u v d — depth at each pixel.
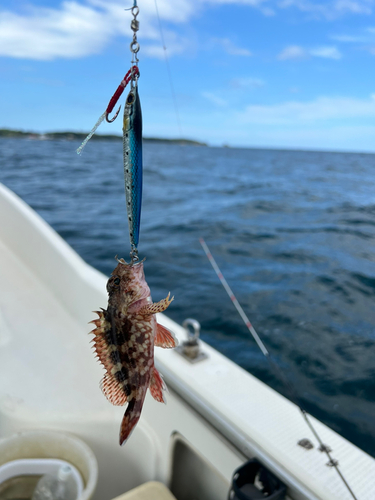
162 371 2.34
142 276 1.09
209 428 2.04
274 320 5.58
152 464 2.28
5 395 2.65
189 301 6.33
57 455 2.35
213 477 2.18
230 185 20.62
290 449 1.80
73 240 9.66
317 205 12.90
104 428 2.53
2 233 4.45
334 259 7.61
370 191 12.12
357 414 3.77
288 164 36.41
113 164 30.03
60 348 3.18
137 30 0.82
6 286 3.90
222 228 10.90
